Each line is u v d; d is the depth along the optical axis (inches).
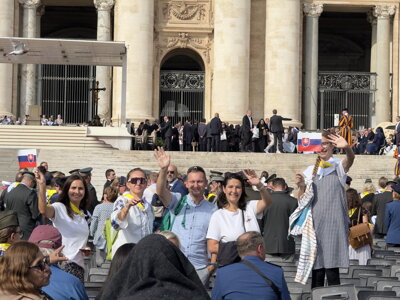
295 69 2076.8
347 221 515.8
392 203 799.1
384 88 2134.6
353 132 1909.4
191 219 502.3
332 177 514.9
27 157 859.4
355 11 2207.2
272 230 682.2
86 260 657.6
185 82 2118.6
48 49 1544.0
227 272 366.0
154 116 2079.2
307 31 2130.9
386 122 2085.4
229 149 1831.9
